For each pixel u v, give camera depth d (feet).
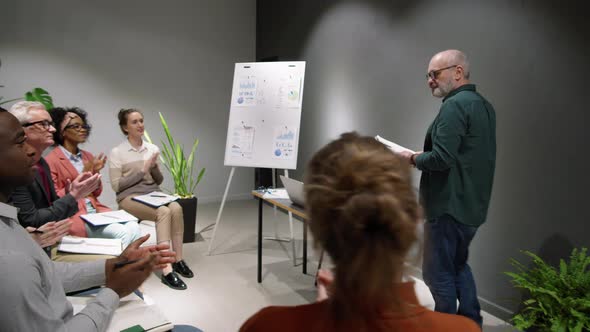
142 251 4.27
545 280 6.13
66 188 6.66
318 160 1.68
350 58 11.85
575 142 6.23
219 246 11.64
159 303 8.13
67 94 14.24
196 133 16.71
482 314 7.77
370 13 10.87
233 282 9.18
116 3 14.62
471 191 6.32
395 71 10.12
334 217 1.51
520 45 7.00
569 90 6.27
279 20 15.60
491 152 6.41
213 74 16.75
